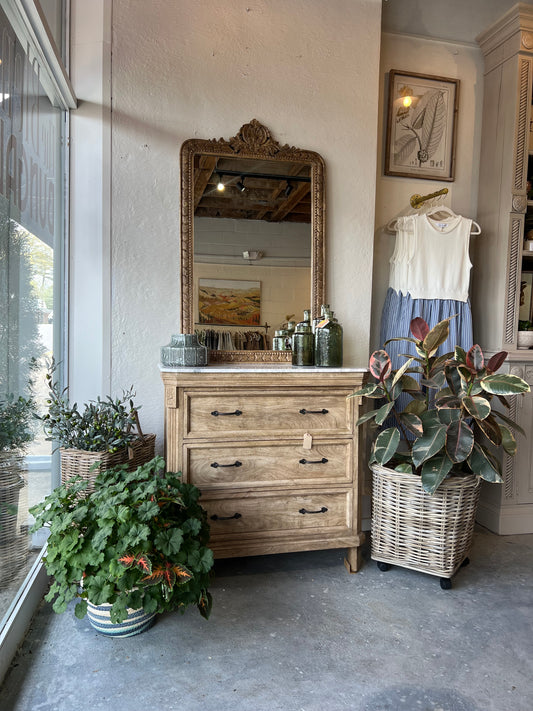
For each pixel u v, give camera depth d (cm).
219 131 257
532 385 288
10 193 166
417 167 305
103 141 245
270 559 249
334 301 275
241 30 258
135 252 251
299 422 229
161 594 166
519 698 152
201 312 256
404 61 302
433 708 147
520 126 281
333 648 175
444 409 220
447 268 286
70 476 212
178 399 215
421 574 235
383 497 233
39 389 204
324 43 269
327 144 271
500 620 195
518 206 283
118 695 151
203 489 217
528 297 315
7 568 168
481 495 303
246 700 149
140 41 247
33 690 153
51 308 223
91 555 161
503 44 291
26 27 181
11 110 167
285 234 265
